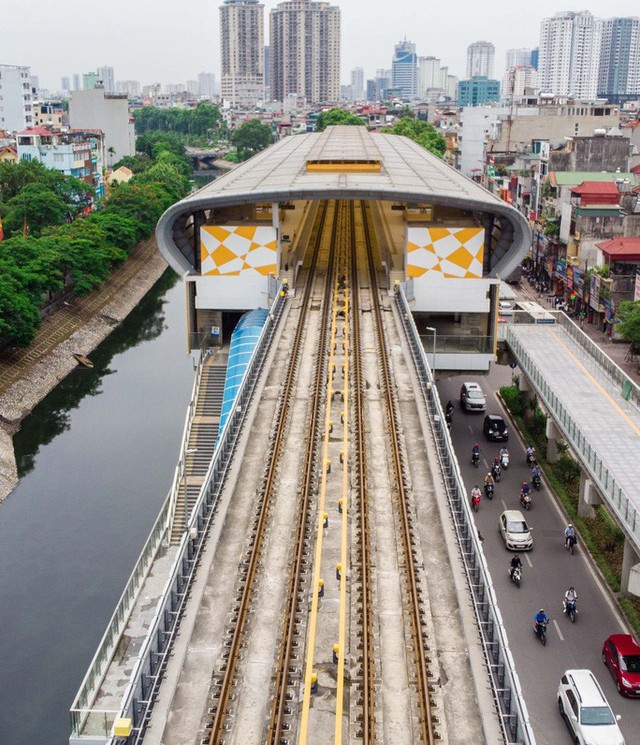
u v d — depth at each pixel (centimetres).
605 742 4284
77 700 4316
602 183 12850
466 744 3164
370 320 7694
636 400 7300
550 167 14650
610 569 6031
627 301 10481
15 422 9631
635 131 18375
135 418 9962
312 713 3294
